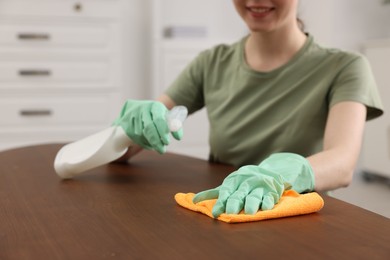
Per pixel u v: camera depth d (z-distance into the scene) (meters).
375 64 3.44
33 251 0.58
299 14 1.45
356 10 3.54
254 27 1.17
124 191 0.86
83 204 0.78
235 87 1.33
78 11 3.24
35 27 3.19
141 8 3.72
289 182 0.82
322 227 0.66
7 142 3.24
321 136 1.24
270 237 0.62
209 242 0.60
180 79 1.45
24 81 3.22
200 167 1.08
